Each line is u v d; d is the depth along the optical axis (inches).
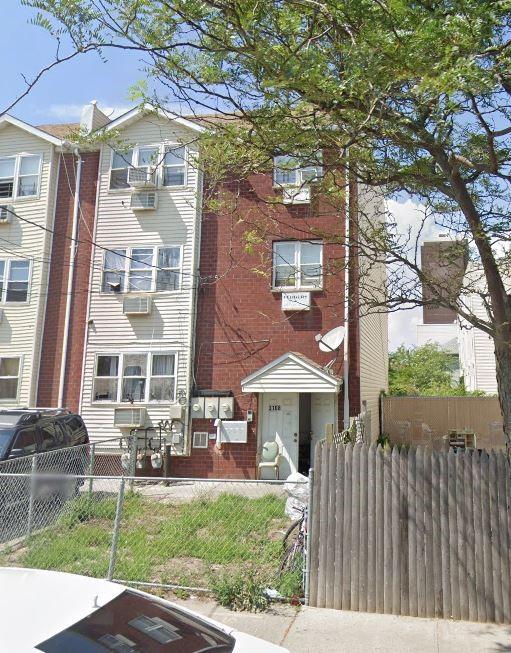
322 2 207.8
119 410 628.1
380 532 242.5
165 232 667.4
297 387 572.4
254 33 205.9
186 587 254.5
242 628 219.0
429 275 276.4
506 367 236.5
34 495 341.4
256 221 449.4
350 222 350.3
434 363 1544.0
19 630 97.6
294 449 594.9
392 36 193.0
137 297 652.7
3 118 726.5
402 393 1162.6
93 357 660.1
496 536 233.3
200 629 117.8
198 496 435.5
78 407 655.1
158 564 289.1
